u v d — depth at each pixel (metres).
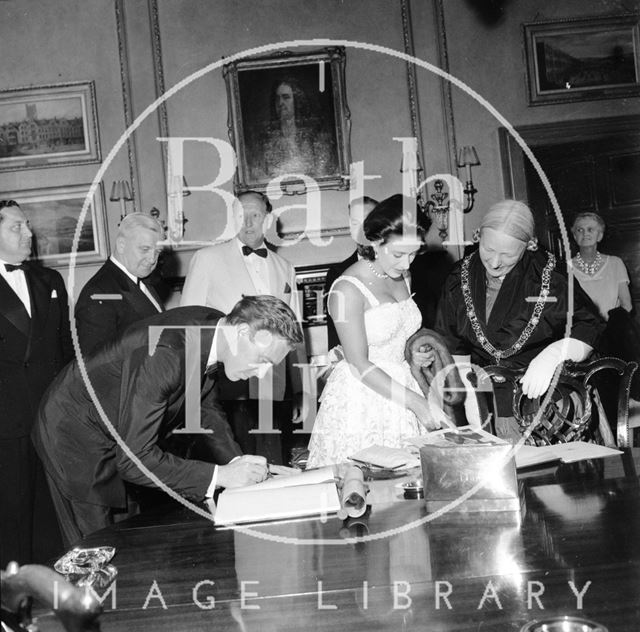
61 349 4.11
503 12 6.56
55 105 6.46
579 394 2.92
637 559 1.57
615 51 6.57
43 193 6.44
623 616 1.32
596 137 6.56
